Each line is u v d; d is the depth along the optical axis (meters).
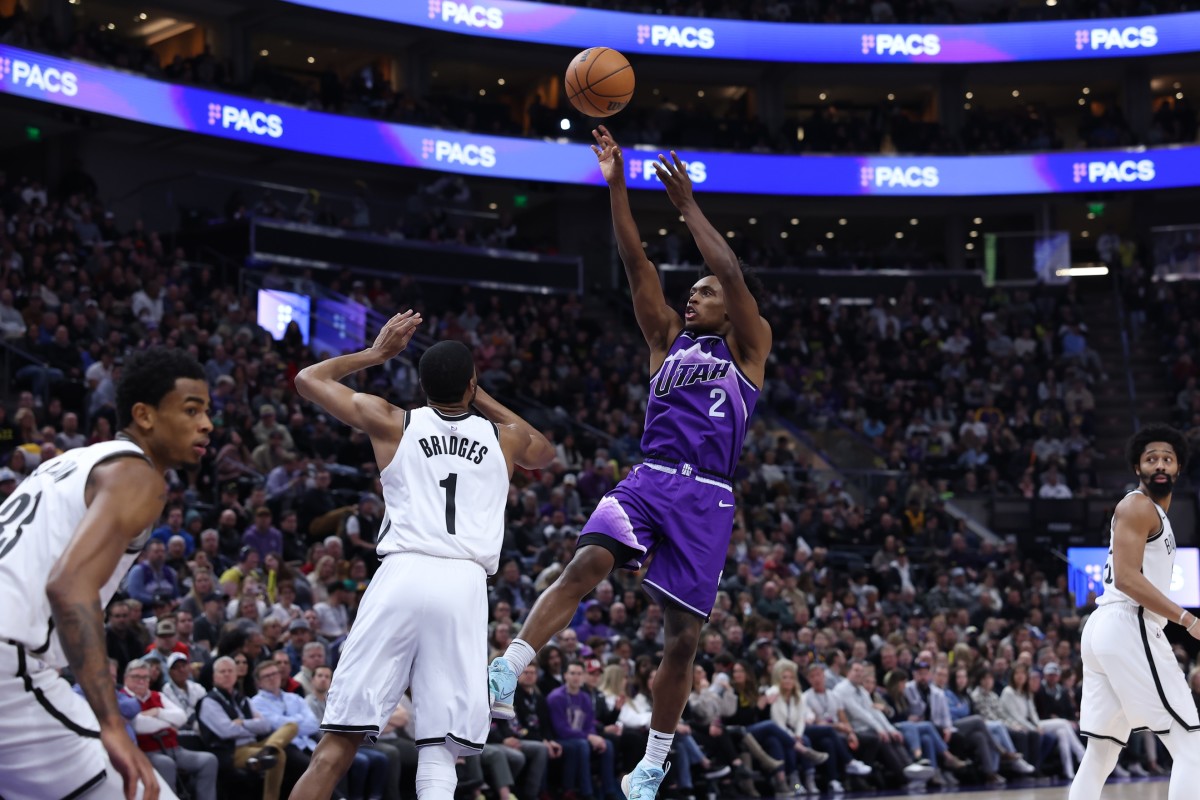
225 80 24.05
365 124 24.84
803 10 28.61
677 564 5.17
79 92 21.56
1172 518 20.27
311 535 13.59
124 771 2.97
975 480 20.81
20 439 13.23
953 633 14.75
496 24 26.31
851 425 22.61
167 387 3.41
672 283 26.09
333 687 4.60
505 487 4.95
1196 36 28.27
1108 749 6.24
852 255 28.20
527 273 25.17
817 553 16.47
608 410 20.72
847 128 29.14
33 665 3.19
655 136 27.62
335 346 20.61
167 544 11.70
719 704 11.59
